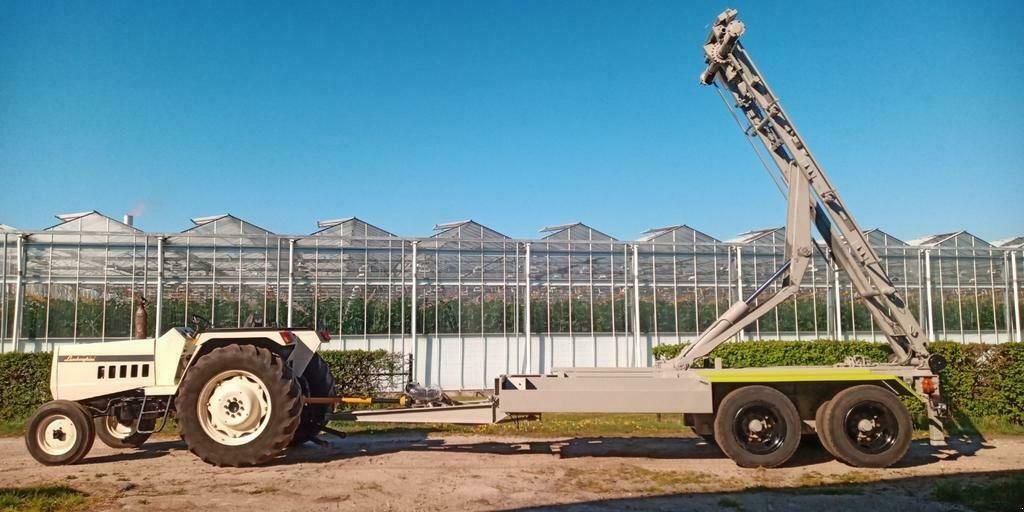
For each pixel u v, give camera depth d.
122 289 17.88
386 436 11.05
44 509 6.53
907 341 9.84
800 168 9.89
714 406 8.94
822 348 14.91
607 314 19.91
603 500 6.95
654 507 6.71
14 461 9.09
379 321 19.03
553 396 8.81
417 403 12.82
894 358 10.89
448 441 10.55
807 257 9.88
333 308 18.83
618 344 19.83
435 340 19.25
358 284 19.03
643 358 19.72
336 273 18.92
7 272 17.47
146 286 17.75
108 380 9.08
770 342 15.27
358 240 19.03
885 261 20.61
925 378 9.14
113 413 9.09
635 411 8.75
